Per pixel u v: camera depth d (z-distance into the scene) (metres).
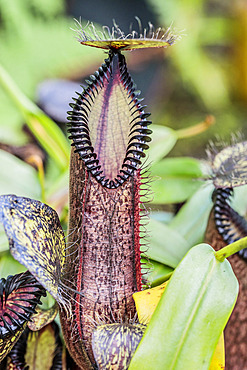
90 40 0.66
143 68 2.35
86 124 0.67
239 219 0.76
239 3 2.42
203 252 0.66
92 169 0.66
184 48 2.38
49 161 1.00
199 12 2.40
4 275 0.78
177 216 0.85
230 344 0.74
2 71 0.87
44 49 1.98
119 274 0.67
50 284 0.64
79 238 0.67
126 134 0.68
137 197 0.68
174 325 0.64
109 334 0.65
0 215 0.64
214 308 0.65
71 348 0.68
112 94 0.67
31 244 0.64
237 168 0.77
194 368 0.64
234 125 2.39
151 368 0.64
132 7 2.22
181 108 2.45
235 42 2.45
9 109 1.52
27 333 0.71
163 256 0.79
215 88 2.45
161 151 0.90
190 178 0.88
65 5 2.09
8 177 0.85
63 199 0.83
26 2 1.97
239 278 0.74
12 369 0.70
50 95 1.00
